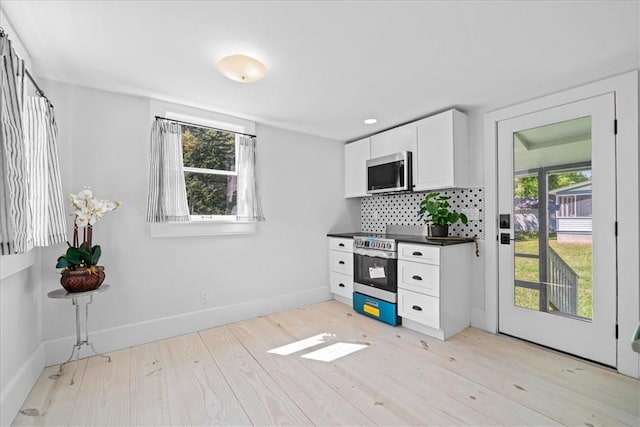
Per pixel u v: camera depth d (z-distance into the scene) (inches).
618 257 80.0
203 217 114.3
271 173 131.3
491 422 60.1
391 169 126.5
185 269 107.5
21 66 57.2
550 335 93.0
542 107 95.3
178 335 105.0
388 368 82.0
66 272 76.2
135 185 97.8
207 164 115.8
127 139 96.6
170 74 82.7
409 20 60.1
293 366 83.4
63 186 86.7
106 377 77.4
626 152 78.8
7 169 48.8
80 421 60.8
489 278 107.5
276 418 61.8
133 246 97.4
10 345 62.2
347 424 60.0
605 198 82.4
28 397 68.7
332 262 147.6
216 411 64.0
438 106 108.4
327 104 105.6
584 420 60.5
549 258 93.9
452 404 65.9
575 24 61.5
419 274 105.3
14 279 64.7
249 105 106.2
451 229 121.1
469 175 114.3
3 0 52.9
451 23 61.2
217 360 86.9
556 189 92.7
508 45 69.2
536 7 56.3
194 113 108.2
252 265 124.5
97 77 84.2
